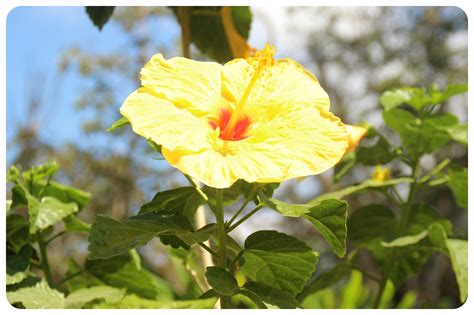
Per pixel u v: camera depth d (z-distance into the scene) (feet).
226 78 1.75
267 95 1.74
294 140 1.63
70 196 2.13
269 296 1.56
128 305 1.85
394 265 2.43
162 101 1.62
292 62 1.81
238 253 1.66
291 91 1.75
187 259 2.22
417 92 2.44
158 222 1.61
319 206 1.57
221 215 1.61
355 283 3.56
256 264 1.71
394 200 2.39
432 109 2.45
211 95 1.70
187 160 1.53
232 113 1.72
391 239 2.44
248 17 2.87
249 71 1.77
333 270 2.25
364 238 2.46
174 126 1.58
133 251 2.13
